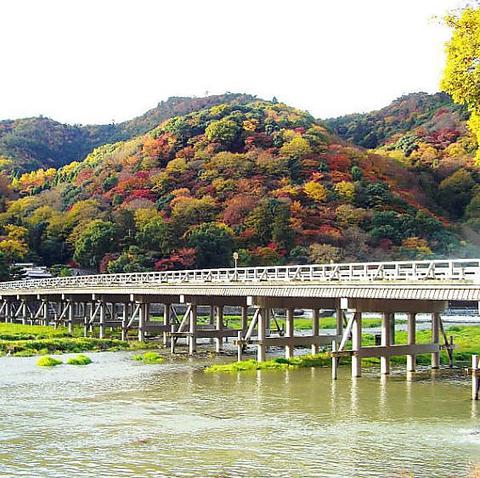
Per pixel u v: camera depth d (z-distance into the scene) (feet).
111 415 104.94
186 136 508.94
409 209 428.15
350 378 139.13
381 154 523.70
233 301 200.13
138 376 146.61
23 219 447.83
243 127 496.23
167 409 109.29
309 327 274.98
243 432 92.79
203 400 116.78
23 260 410.72
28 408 110.93
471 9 115.85
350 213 400.47
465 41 115.85
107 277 248.73
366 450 83.05
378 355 136.26
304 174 437.99
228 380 138.82
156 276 252.01
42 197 492.13
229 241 369.91
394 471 74.59
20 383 137.18
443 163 501.15
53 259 422.41
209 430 94.17
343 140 547.08
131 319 225.56
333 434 91.20
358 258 371.97
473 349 182.09
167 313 226.17
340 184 422.00
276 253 367.25
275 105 562.66
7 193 531.91
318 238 378.53
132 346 212.23
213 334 196.75
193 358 183.62
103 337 237.04
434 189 479.41
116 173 487.61
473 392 112.98
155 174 460.14
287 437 89.81
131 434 92.32
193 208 397.39
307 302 166.30
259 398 117.80
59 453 83.25
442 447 84.17
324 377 140.67
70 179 533.55
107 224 390.42
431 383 131.85
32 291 286.87
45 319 284.61
